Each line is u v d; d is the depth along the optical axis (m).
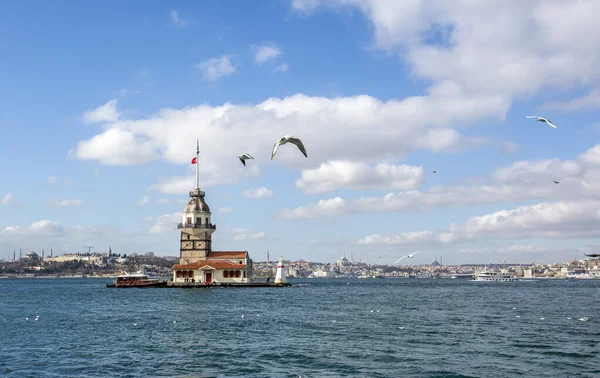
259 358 46.47
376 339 56.09
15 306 104.12
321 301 115.31
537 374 40.22
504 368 42.09
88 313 87.06
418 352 48.56
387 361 44.81
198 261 188.00
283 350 49.97
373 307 98.06
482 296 141.25
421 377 39.50
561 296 143.50
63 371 42.22
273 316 80.56
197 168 193.50
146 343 54.50
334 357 46.56
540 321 72.56
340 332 61.62
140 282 190.00
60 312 89.44
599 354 47.44
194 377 40.16
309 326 67.44
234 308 95.38
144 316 81.31
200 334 60.62
